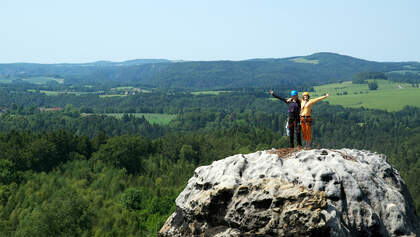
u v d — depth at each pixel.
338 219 15.62
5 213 108.38
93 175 139.38
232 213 17.23
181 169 157.88
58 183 130.50
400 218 17.17
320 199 15.80
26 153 138.75
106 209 105.62
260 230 16.27
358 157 20.84
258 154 20.52
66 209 94.50
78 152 158.50
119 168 148.75
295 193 16.14
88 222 95.75
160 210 102.56
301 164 18.73
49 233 89.12
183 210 19.69
